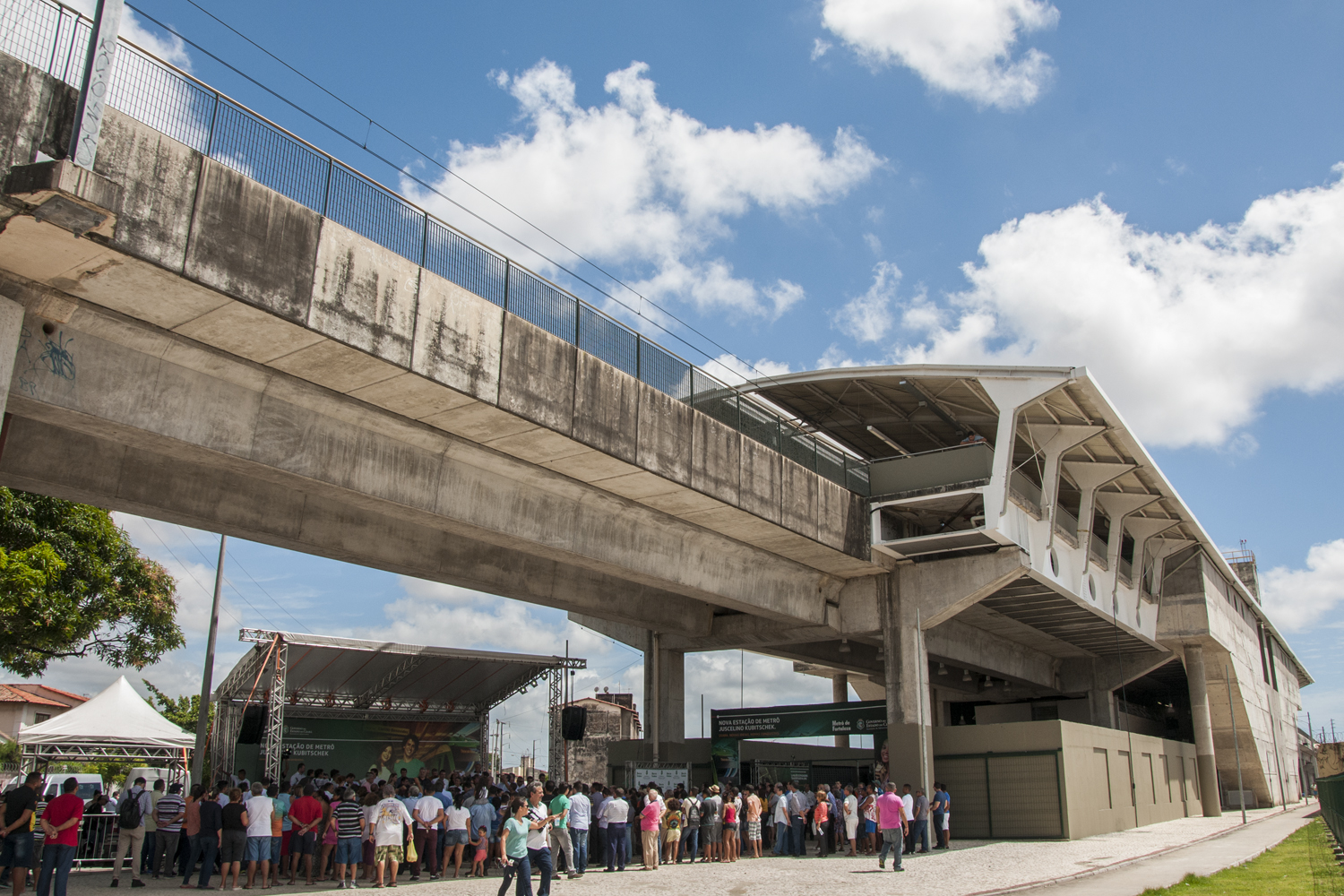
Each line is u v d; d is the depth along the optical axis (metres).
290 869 19.09
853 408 33.62
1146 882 18.11
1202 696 46.94
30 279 13.38
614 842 21.09
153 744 25.84
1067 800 29.55
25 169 11.45
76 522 23.05
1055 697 51.62
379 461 18.67
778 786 29.19
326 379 16.69
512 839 13.21
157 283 13.55
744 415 25.72
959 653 38.72
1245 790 55.47
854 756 47.28
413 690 37.78
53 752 26.62
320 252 15.18
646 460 21.30
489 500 20.88
